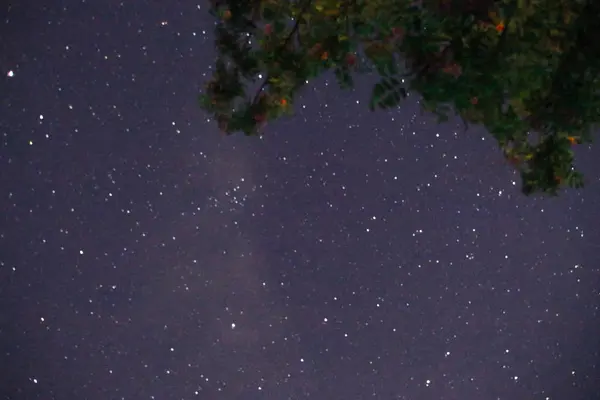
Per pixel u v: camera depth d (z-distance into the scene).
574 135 1.06
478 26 0.96
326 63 1.13
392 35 1.01
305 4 1.09
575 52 0.94
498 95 1.00
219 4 1.13
